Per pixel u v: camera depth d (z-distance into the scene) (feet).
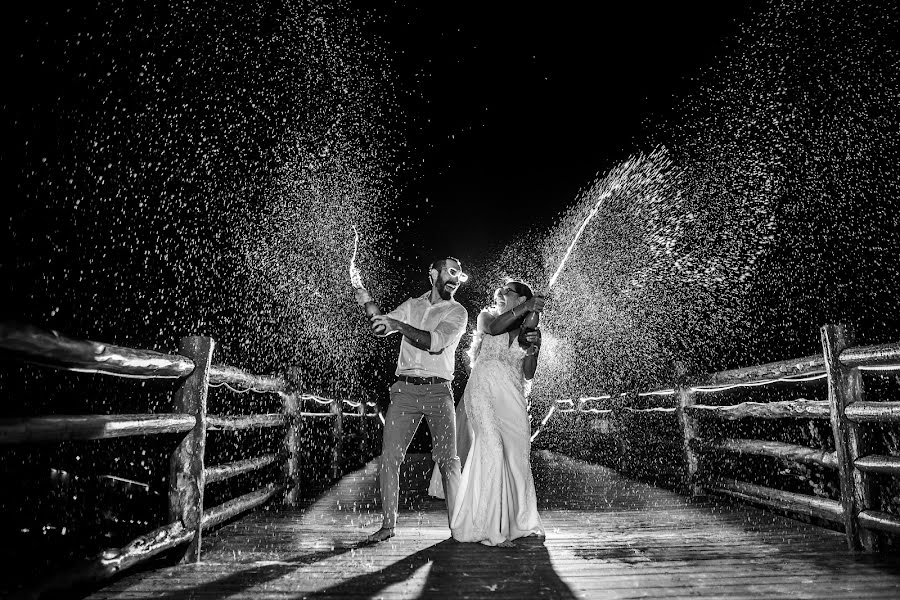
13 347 6.12
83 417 7.48
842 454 11.19
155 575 9.26
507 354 12.68
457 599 7.91
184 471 10.40
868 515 10.64
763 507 16.69
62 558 10.48
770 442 14.67
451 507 12.12
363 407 34.58
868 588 8.36
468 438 15.12
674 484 22.38
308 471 26.32
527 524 12.14
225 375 12.84
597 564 9.93
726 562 10.05
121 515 13.56
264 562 10.19
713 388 17.87
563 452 41.60
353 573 9.36
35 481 13.28
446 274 13.17
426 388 12.38
